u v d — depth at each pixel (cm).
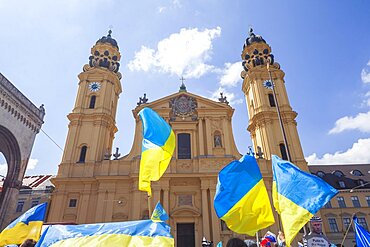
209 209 2902
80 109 3547
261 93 3756
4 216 1983
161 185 2994
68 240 588
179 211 2875
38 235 695
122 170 3164
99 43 4188
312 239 823
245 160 754
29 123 2314
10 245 683
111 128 3706
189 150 3359
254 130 3816
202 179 3034
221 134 3416
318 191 627
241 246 445
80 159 3262
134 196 2905
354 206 4525
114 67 4128
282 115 3575
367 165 5438
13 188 2086
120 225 600
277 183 696
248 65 4222
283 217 637
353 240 4209
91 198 3006
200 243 2739
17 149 2172
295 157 3284
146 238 564
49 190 4038
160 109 3538
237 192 710
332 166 5444
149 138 780
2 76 2012
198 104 3678
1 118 2009
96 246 560
